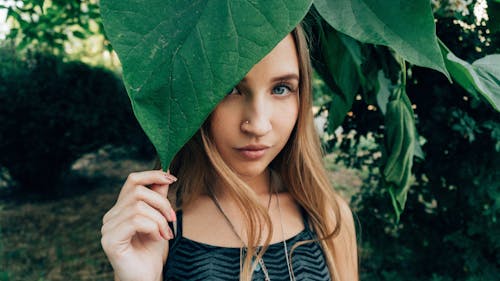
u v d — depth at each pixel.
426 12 0.53
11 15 3.48
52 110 6.38
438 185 3.08
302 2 0.49
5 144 6.37
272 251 1.25
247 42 0.48
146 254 1.03
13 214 6.06
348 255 1.52
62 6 3.92
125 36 0.48
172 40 0.49
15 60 6.32
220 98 0.48
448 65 0.78
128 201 0.97
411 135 1.04
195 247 1.21
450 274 3.25
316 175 1.34
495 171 2.76
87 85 6.56
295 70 0.94
